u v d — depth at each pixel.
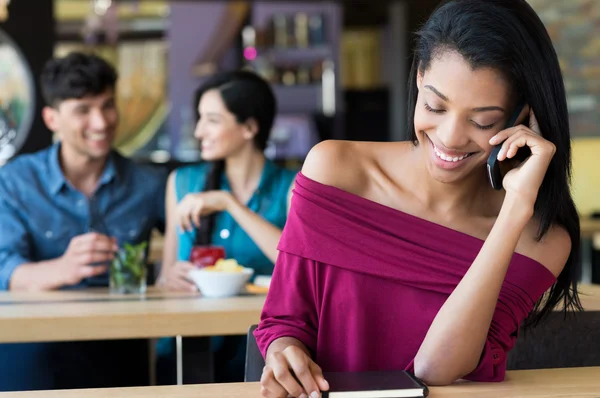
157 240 4.52
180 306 2.17
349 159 1.40
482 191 1.39
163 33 7.71
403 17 6.99
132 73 7.73
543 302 1.48
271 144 6.96
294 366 1.15
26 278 2.55
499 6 1.19
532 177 1.25
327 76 7.16
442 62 1.20
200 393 1.20
